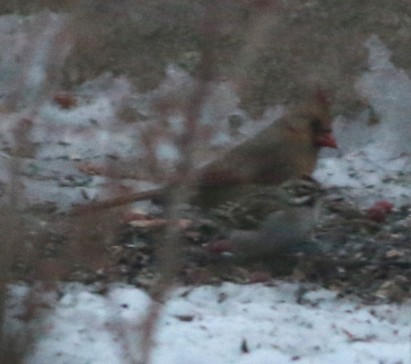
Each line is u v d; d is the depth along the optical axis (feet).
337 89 61.36
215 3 24.99
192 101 25.70
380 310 39.19
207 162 51.42
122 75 62.95
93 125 58.03
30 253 31.63
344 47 63.21
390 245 46.24
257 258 43.96
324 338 36.29
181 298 39.55
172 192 27.78
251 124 59.77
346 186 55.06
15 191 30.63
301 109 49.90
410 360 34.47
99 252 32.45
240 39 58.34
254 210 43.52
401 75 62.13
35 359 33.37
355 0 64.64
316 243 46.09
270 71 61.57
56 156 54.85
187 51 64.44
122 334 31.94
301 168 48.93
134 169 32.58
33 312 31.78
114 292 38.70
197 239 45.62
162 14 65.10
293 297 40.60
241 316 38.04
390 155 57.93
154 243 44.14
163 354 34.42
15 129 33.47
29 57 32.48
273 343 35.63
